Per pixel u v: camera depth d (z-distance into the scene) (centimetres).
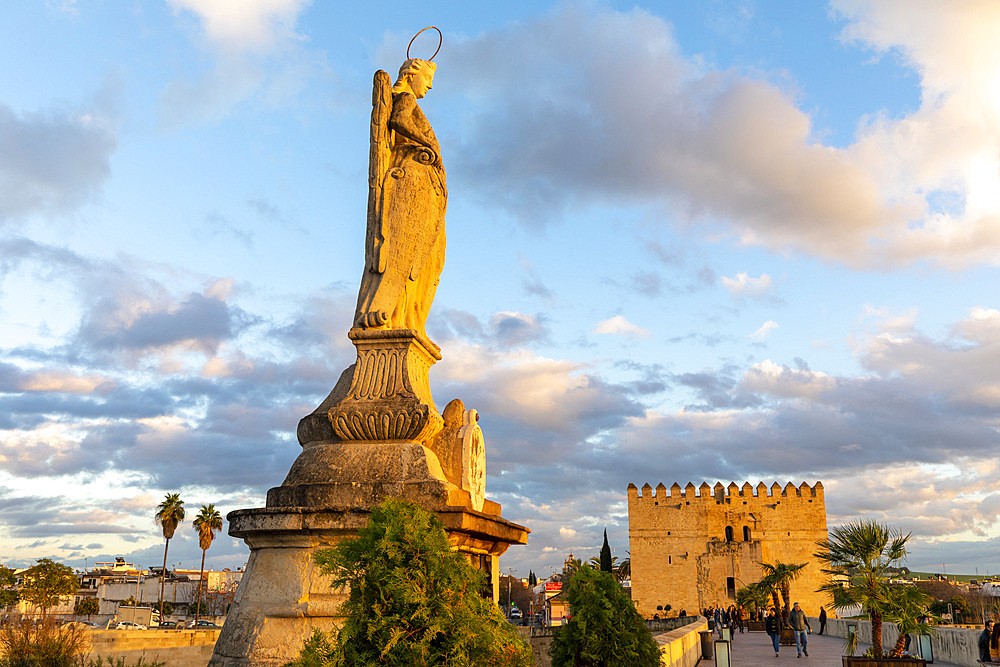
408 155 839
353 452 702
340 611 422
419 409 710
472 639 410
